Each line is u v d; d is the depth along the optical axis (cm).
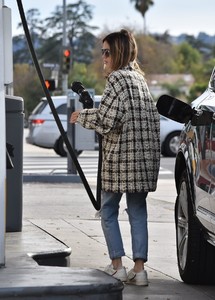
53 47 9244
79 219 1293
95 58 8456
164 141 2917
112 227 817
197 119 802
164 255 1002
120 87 785
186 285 828
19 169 947
